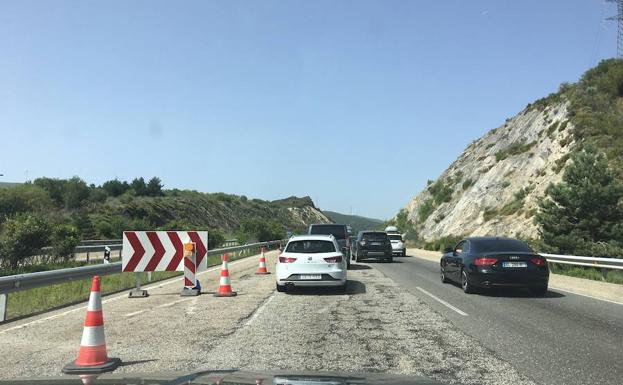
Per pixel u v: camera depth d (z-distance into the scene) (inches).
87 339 260.1
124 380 112.9
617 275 717.3
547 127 2207.2
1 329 365.4
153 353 286.7
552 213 1057.5
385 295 539.8
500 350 292.2
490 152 2711.6
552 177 1694.1
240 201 4719.5
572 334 337.1
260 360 269.1
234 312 429.4
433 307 454.9
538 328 357.1
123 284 644.1
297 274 552.4
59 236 970.1
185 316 410.0
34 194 2250.2
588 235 1010.7
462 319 393.7
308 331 347.9
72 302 496.7
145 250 540.1
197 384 108.8
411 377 132.0
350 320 390.3
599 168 1059.3
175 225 1406.3
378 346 302.2
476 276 529.7
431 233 2640.3
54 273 475.8
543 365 260.4
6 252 841.5
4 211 1903.3
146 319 396.8
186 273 542.3
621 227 992.2
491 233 1801.2
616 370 251.6
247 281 685.3
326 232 959.6
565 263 818.2
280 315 413.7
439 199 2918.3
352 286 627.5
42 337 337.1
